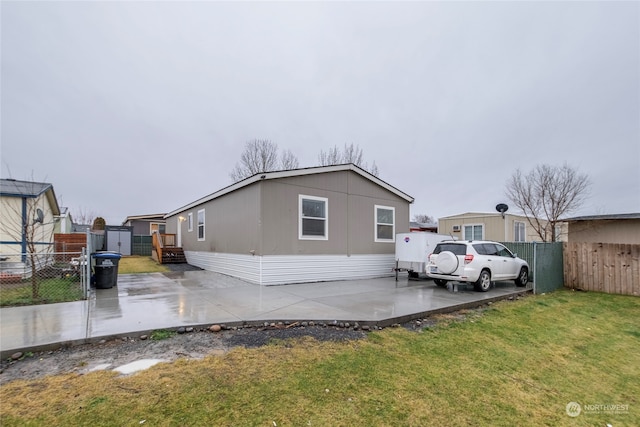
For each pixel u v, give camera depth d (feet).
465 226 68.54
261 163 90.68
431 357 13.58
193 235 52.39
